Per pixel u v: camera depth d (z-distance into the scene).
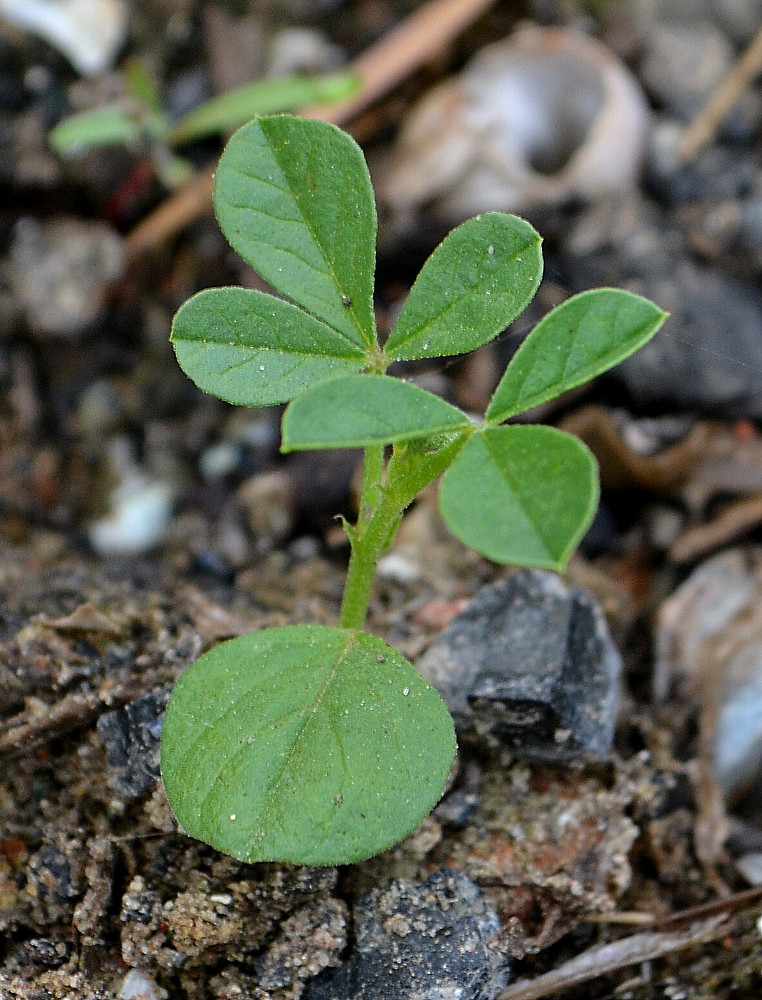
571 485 0.11
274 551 0.18
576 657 0.15
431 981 0.14
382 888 0.14
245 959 0.14
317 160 0.13
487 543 0.11
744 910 0.14
